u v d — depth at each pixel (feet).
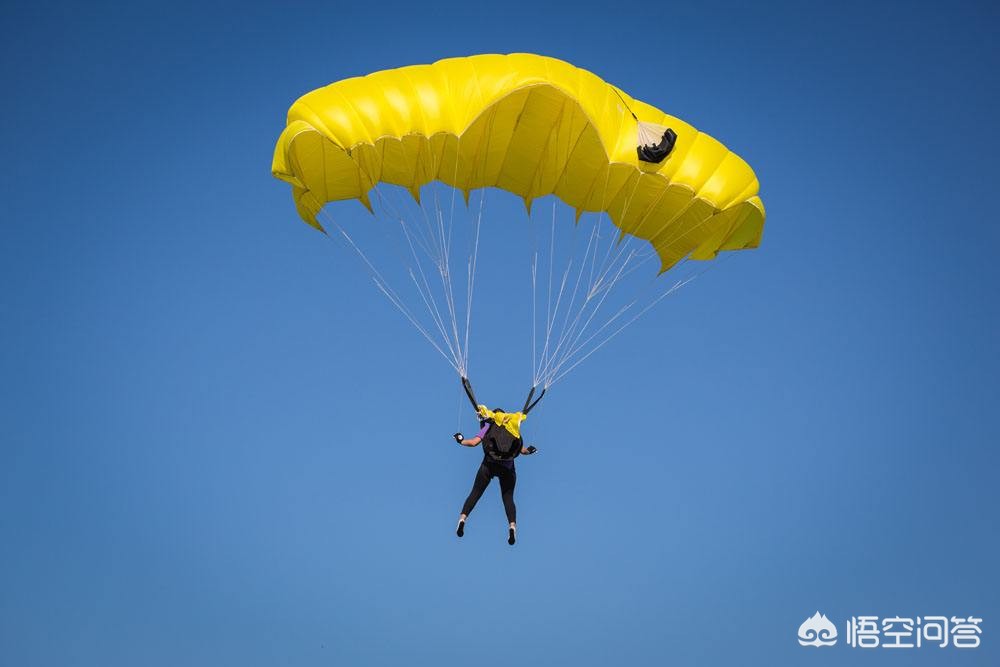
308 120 49.62
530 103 50.88
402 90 50.31
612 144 51.98
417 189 53.42
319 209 54.13
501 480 50.70
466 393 51.01
